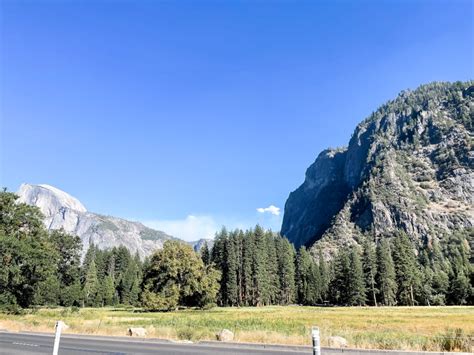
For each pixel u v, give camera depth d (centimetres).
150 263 7725
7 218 5472
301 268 14162
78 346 1827
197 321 4041
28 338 2253
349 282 11544
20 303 5509
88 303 12094
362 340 1922
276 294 13162
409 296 11225
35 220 5666
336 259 14362
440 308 8844
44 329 2983
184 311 7375
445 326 3638
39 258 5312
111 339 2227
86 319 4541
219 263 11969
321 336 2003
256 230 12988
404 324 3900
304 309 8781
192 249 7825
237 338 2114
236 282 11938
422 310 7700
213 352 1585
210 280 7919
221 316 5425
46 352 1591
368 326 3638
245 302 12138
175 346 1834
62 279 9112
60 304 9319
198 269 7806
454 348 1670
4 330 2969
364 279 11756
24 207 5609
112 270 14988
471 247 19262
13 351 1625
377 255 11706
